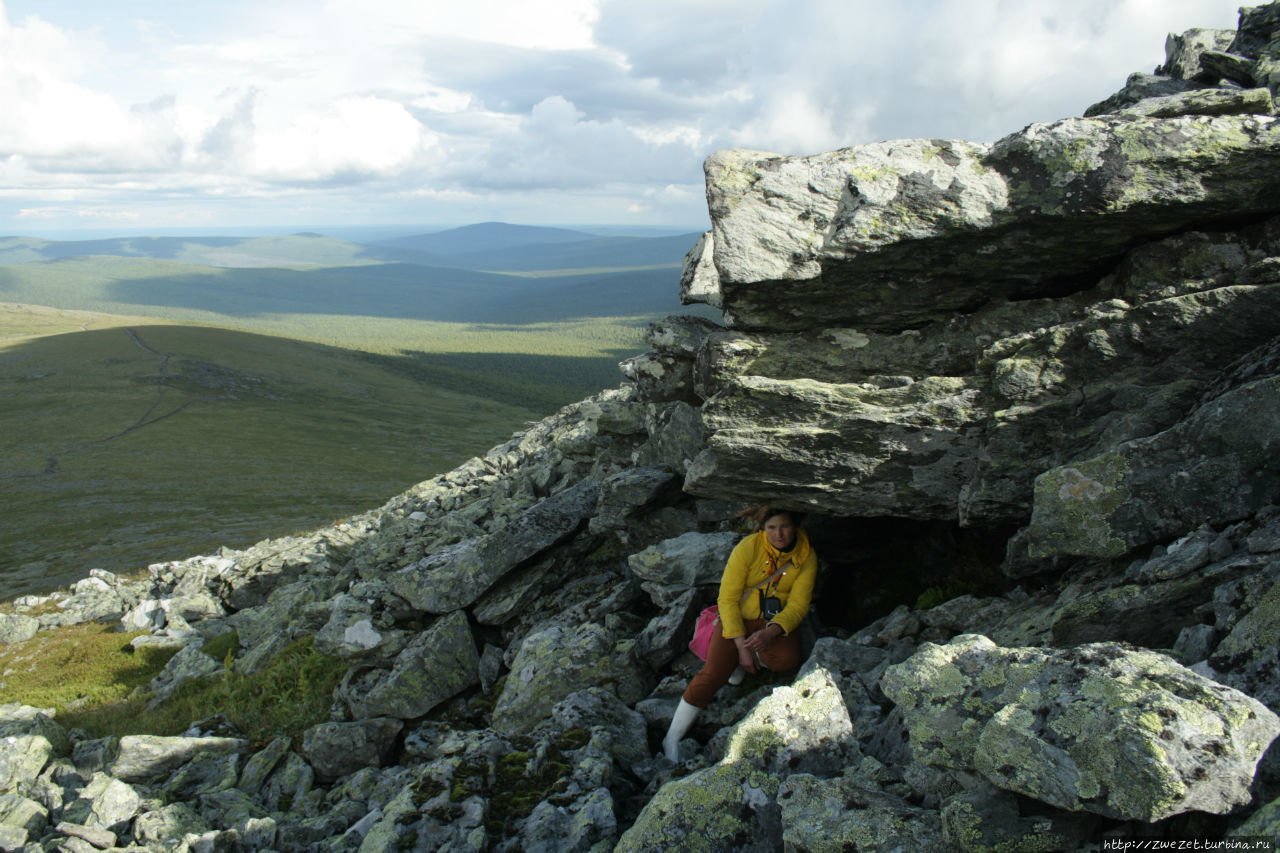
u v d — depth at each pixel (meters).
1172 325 9.14
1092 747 5.02
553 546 16.83
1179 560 7.50
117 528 97.75
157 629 32.22
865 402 10.69
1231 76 13.14
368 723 14.09
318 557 33.72
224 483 134.25
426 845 8.98
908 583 12.57
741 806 7.22
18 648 33.06
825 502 11.02
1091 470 8.59
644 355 16.11
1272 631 6.05
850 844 5.99
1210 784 4.65
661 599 13.34
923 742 6.18
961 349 10.99
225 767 14.52
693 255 16.12
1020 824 5.33
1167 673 5.30
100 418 193.62
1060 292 10.84
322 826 11.20
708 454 11.63
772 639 10.09
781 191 10.89
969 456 10.31
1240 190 9.20
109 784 12.71
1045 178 9.82
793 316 11.52
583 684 12.19
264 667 20.98
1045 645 8.09
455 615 15.48
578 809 8.91
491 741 10.55
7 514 108.88
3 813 12.25
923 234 10.20
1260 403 7.73
